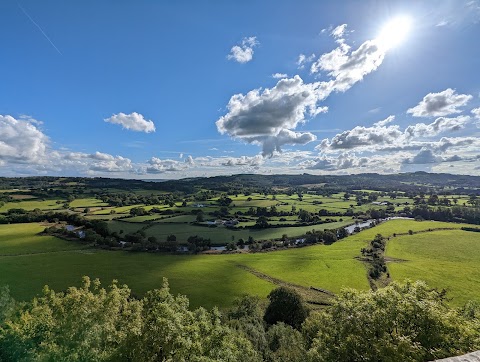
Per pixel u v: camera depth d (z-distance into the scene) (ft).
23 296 245.65
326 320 91.97
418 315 77.36
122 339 87.40
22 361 78.18
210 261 366.84
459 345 71.72
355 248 421.18
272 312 218.59
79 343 82.74
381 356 71.10
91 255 378.12
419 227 540.52
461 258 375.66
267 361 140.56
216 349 91.56
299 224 550.36
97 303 98.84
